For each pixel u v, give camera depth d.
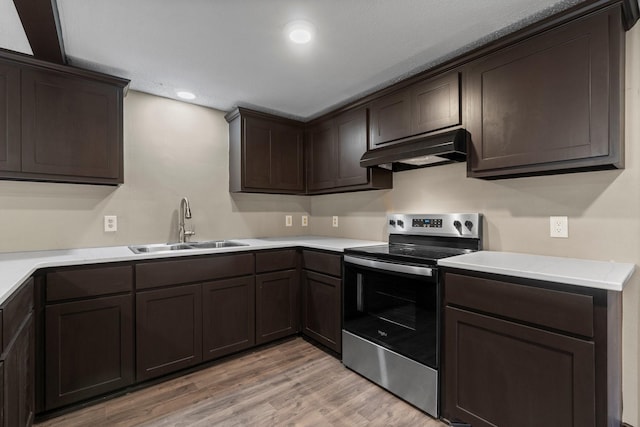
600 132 1.46
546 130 1.62
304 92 2.69
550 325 1.33
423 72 2.17
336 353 2.50
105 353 1.90
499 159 1.80
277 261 2.70
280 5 1.57
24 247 2.16
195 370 2.28
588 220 1.72
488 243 2.13
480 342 1.55
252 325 2.54
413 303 1.87
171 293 2.14
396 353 1.96
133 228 2.61
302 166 3.34
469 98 1.95
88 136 2.14
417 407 1.85
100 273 1.88
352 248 2.35
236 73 2.33
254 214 3.31
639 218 1.57
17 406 1.35
